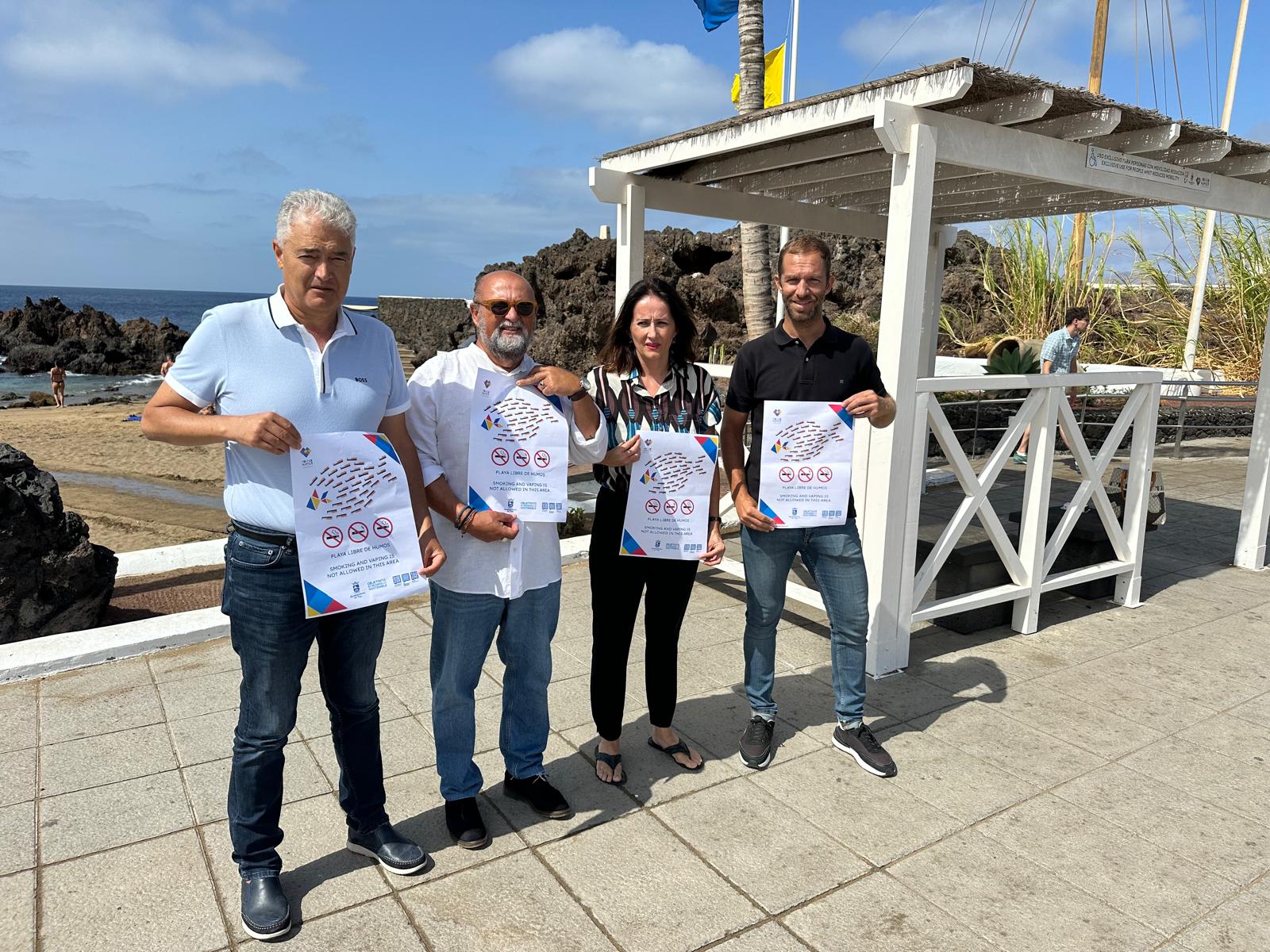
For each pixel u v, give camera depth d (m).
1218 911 2.43
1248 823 2.88
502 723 2.89
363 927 2.30
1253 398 10.60
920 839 2.74
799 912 2.39
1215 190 4.98
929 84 3.43
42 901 2.38
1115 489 5.67
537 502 2.56
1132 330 13.97
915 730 3.50
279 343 2.10
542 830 2.76
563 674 3.99
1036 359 10.50
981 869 2.60
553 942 2.26
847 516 3.09
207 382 2.08
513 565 2.54
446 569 2.54
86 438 15.41
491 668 4.01
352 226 2.06
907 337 3.73
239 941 2.24
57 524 4.39
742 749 3.19
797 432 2.99
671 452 2.76
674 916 2.36
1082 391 10.03
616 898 2.43
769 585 3.13
